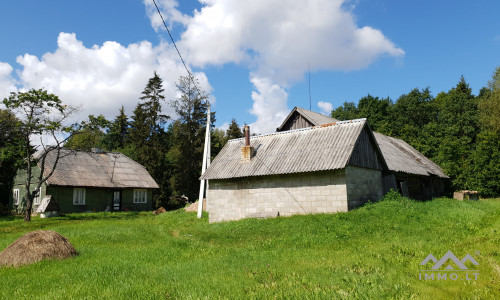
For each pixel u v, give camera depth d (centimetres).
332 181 1942
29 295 733
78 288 755
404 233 1328
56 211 3228
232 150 2583
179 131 5225
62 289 757
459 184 3691
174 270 909
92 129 3169
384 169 2359
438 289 662
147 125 6162
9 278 881
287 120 3406
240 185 2300
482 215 1770
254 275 823
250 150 2342
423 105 6156
